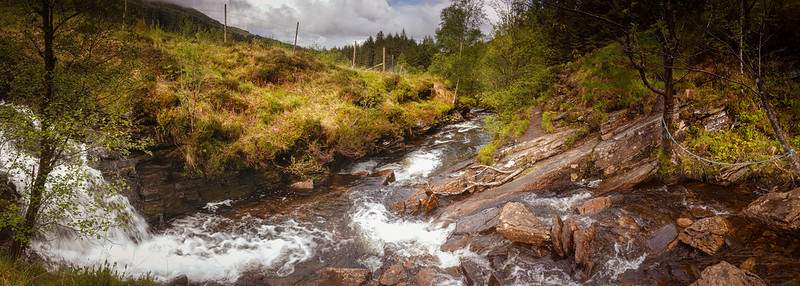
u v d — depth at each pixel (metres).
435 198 13.79
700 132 12.14
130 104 10.05
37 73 7.70
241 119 19.27
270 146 18.14
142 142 9.02
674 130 12.30
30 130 7.16
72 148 7.71
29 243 8.51
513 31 26.16
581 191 12.51
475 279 8.88
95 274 7.79
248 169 17.31
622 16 12.16
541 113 19.81
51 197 7.63
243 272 10.31
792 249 7.64
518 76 24.70
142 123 15.11
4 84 7.81
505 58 26.84
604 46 17.33
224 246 11.78
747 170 10.89
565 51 22.30
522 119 20.41
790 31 12.25
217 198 15.59
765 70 12.52
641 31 12.25
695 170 11.47
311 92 25.69
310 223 13.35
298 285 9.54
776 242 7.93
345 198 15.56
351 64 41.56
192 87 19.47
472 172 15.52
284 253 11.33
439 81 42.53
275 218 13.82
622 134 13.57
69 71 8.13
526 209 10.57
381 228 12.60
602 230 9.66
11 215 7.18
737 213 9.30
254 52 28.50
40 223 8.51
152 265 10.44
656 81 14.05
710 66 13.41
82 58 8.75
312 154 19.78
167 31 29.83
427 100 35.47
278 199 15.74
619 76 15.06
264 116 20.27
